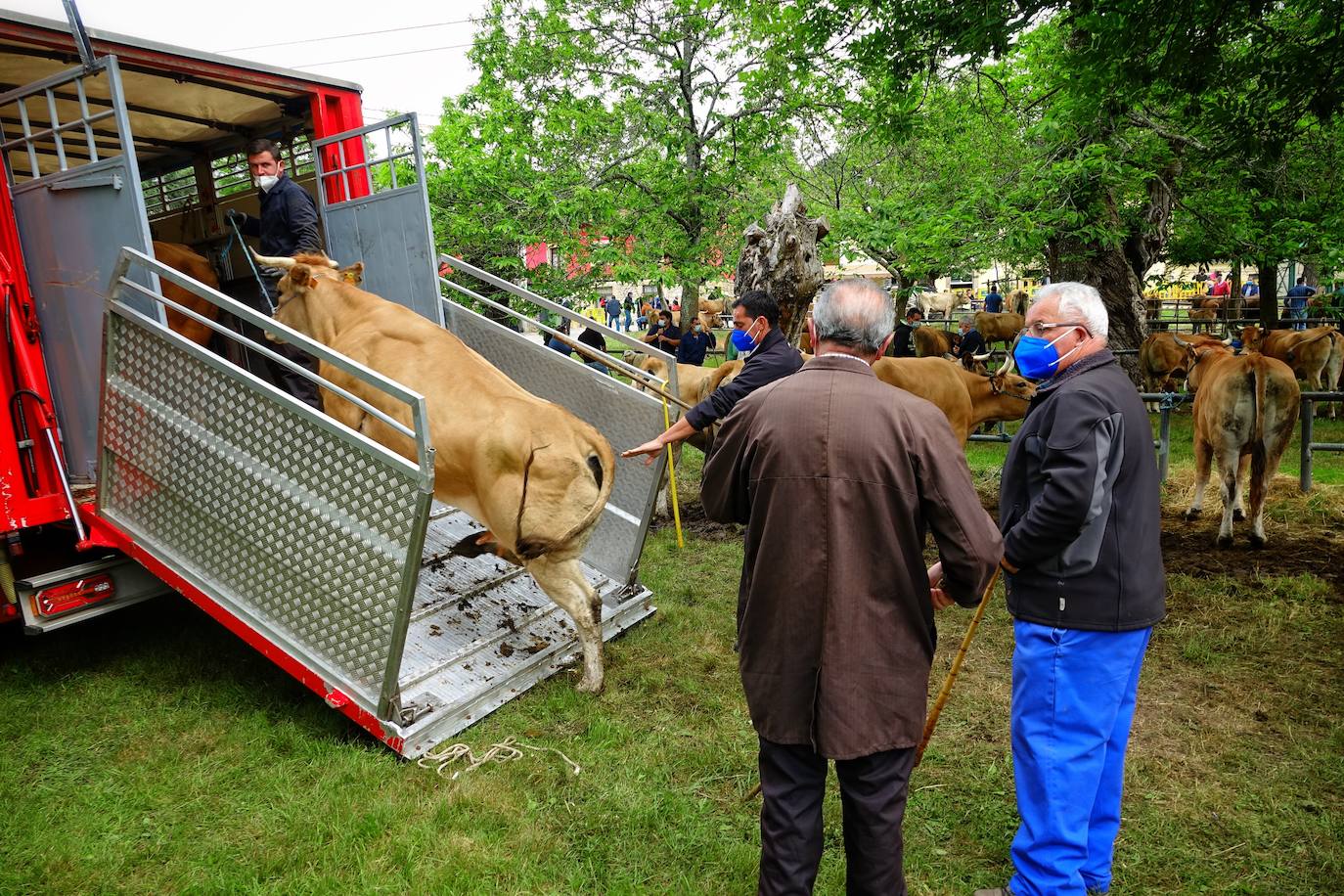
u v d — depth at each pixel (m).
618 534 5.02
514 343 5.55
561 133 14.42
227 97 5.24
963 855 2.88
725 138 14.98
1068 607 2.32
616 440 5.08
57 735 3.63
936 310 28.75
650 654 4.47
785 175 17.05
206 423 3.62
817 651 2.04
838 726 1.99
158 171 6.73
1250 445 5.94
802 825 2.09
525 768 3.39
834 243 9.15
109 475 4.01
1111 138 9.16
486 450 3.74
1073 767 2.36
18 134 5.57
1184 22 5.93
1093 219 9.72
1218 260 13.47
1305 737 3.56
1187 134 9.77
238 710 3.83
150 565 3.98
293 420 3.36
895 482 1.99
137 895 2.69
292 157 5.90
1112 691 2.36
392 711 3.44
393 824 3.03
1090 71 6.71
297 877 2.74
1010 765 3.40
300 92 5.20
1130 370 11.61
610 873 2.80
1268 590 5.18
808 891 2.10
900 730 2.03
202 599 3.85
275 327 3.31
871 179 16.16
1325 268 9.73
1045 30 9.71
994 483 7.99
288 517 3.47
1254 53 6.39
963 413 7.08
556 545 3.81
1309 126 7.37
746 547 2.20
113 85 3.42
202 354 3.52
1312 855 2.83
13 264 3.97
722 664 4.36
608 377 5.12
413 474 3.04
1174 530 6.57
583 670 4.27
